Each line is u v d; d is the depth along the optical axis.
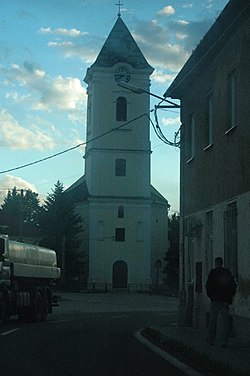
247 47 15.30
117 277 75.38
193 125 21.70
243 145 15.58
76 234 77.19
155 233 81.69
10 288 21.78
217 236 17.92
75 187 81.31
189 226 20.41
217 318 15.84
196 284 20.22
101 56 75.88
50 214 76.31
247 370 10.59
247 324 15.12
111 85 75.69
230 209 16.89
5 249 21.08
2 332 18.75
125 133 76.00
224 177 17.28
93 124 75.88
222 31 16.50
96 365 11.64
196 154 20.64
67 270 74.25
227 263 16.98
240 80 15.86
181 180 22.25
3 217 84.25
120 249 75.56
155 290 74.19
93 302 46.75
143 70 75.94
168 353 13.80
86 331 19.41
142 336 17.91
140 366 11.66
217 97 18.06
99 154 75.81
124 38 77.12
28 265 23.34
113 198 75.69
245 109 15.46
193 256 21.36
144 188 76.31
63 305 41.53
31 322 23.94
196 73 20.23
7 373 10.55
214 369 11.14
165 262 81.62
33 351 13.74
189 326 20.58
